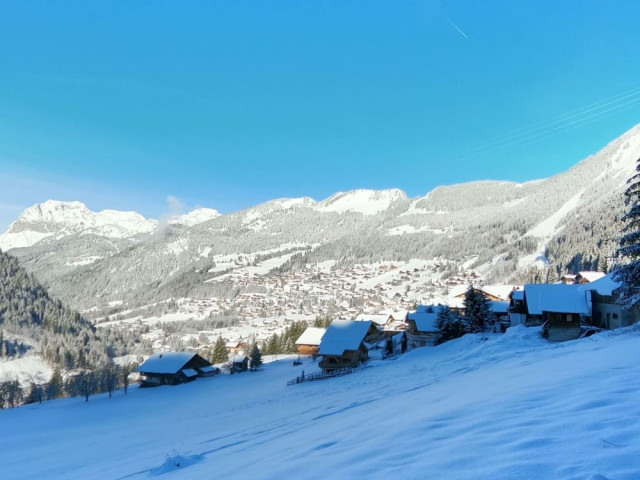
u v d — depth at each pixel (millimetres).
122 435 26391
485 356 26141
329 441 7324
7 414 49344
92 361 118500
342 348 48156
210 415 29797
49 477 14750
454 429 5891
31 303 142625
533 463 3920
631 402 5535
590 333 31531
